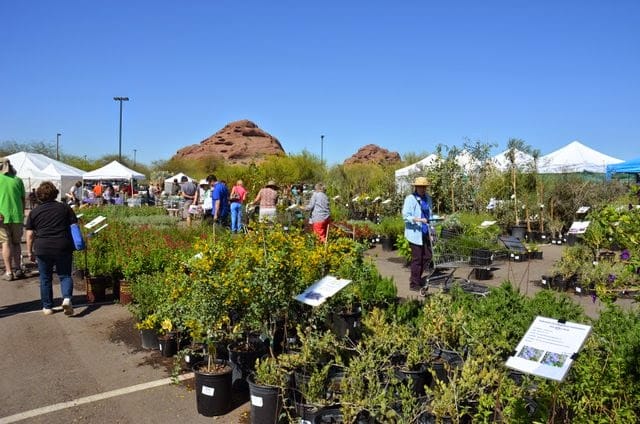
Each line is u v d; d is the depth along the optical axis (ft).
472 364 12.34
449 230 30.60
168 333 18.97
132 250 28.58
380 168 86.99
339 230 23.27
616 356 10.98
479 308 17.03
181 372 17.48
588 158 68.95
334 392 13.19
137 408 14.96
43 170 95.35
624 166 61.36
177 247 30.96
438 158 58.34
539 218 53.98
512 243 27.48
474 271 33.55
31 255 34.71
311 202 39.63
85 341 20.77
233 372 15.74
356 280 21.01
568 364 8.25
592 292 27.58
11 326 22.80
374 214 70.13
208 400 14.32
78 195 87.25
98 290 27.14
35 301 27.22
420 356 14.67
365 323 16.15
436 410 11.33
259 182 85.81
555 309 16.11
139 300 20.86
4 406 15.14
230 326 16.62
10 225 32.22
